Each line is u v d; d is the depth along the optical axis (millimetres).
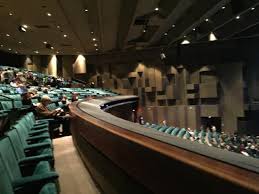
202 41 16750
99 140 2158
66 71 20438
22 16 10430
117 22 12188
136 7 9672
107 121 2268
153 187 1246
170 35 15812
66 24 11836
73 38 14656
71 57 20438
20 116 3619
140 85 18828
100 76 20016
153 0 9430
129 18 11289
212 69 16797
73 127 4148
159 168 1178
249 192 722
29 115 4008
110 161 1916
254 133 15734
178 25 13648
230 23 13859
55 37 14258
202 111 17125
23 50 17969
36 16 10500
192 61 17359
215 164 910
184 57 17516
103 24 12148
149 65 18562
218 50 16656
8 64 19672
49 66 20141
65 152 3947
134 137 1500
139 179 1395
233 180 780
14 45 16156
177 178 1043
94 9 10031
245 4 10336
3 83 9602
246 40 16031
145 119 18609
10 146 1822
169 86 18047
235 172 822
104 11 10320
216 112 16734
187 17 12242
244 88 15961
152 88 18500
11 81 9875
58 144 4594
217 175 835
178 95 17875
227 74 16391
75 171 3014
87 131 2695
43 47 16969
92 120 2506
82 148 3232
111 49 18688
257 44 15773
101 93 12664
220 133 15836
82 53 19656
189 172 967
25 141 2619
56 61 20281
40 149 2432
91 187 2494
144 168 1326
